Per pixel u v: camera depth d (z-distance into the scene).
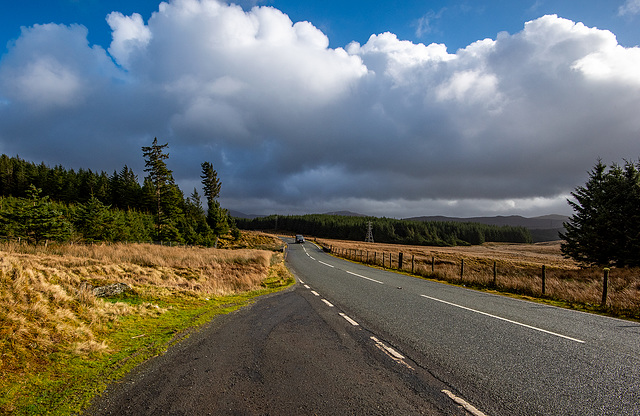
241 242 60.41
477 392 3.44
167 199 51.59
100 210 27.77
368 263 27.27
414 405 3.14
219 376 3.81
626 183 19.12
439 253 50.91
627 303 8.59
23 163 83.62
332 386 3.56
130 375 3.84
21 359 3.84
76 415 2.94
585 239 20.73
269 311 7.74
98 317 5.84
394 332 5.84
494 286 12.73
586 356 4.61
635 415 2.97
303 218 178.75
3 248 12.84
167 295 8.80
